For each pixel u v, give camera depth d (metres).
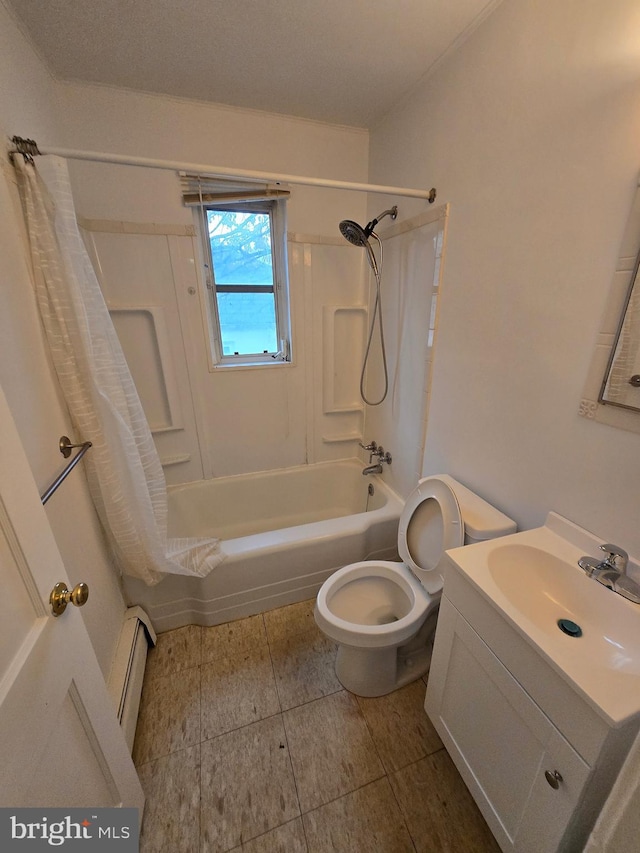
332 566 1.79
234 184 1.79
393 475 2.11
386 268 1.92
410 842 0.98
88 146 1.56
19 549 0.58
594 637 0.86
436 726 1.15
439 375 1.57
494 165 1.16
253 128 1.74
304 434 2.41
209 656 1.51
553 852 0.72
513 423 1.21
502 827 0.87
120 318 1.81
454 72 1.29
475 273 1.30
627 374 0.85
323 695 1.35
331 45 1.28
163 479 1.50
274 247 2.11
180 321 1.92
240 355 2.25
